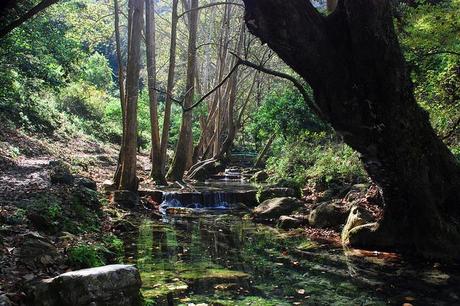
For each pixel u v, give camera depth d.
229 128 25.92
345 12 6.51
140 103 29.94
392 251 7.83
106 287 4.05
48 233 7.12
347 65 6.61
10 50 11.92
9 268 4.82
